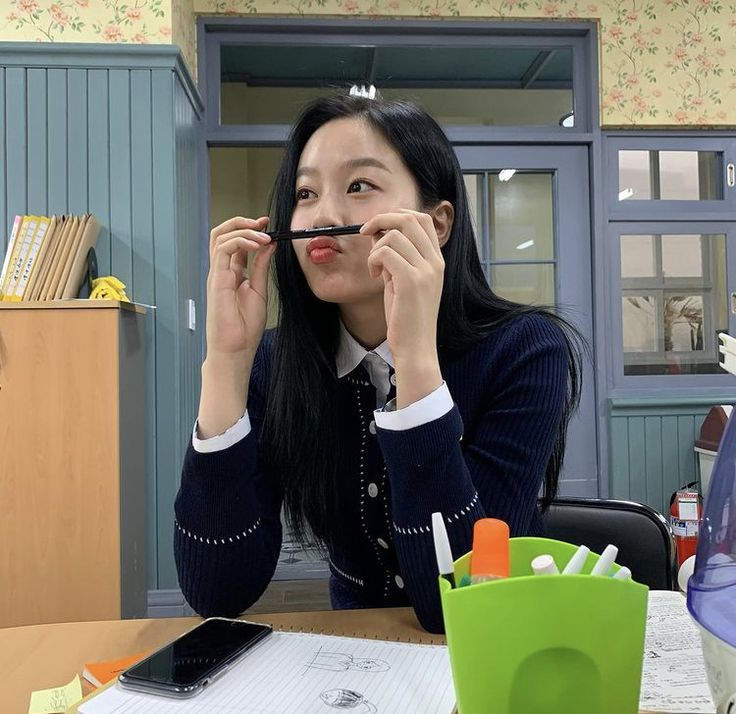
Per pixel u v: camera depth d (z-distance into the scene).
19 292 1.91
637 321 2.89
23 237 1.93
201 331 2.71
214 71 2.78
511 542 0.50
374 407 0.84
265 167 3.57
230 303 0.75
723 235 2.91
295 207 0.82
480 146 2.86
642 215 2.87
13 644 0.64
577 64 2.88
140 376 2.13
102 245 2.23
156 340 2.24
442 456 0.64
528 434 0.77
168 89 2.24
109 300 1.82
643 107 2.83
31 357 1.80
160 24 2.25
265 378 0.93
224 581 0.76
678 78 2.84
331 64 2.98
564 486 2.84
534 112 2.99
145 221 2.23
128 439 1.96
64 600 1.81
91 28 2.23
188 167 2.50
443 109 3.00
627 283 2.89
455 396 0.83
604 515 1.05
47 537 1.81
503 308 0.88
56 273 1.93
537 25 2.82
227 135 2.77
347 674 0.51
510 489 0.74
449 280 0.83
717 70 2.85
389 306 0.66
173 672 0.50
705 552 0.40
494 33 2.84
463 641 0.38
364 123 0.75
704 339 2.92
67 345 1.81
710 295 2.92
